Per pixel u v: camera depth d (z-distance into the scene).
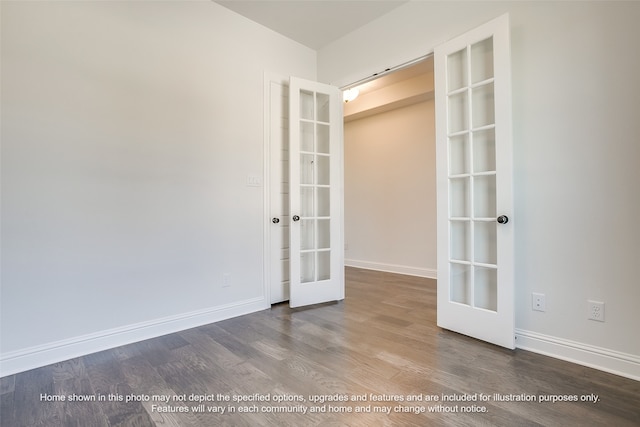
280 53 3.24
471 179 2.32
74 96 2.06
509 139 2.06
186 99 2.57
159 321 2.42
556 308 2.00
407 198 4.65
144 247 2.36
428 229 4.43
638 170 1.73
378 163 4.98
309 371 1.86
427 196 4.44
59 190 2.01
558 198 1.98
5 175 1.85
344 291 3.68
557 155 1.98
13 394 1.65
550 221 2.01
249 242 2.97
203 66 2.67
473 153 2.35
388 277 4.45
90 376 1.83
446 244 2.46
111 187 2.21
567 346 1.95
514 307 2.12
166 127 2.46
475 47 2.33
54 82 1.99
